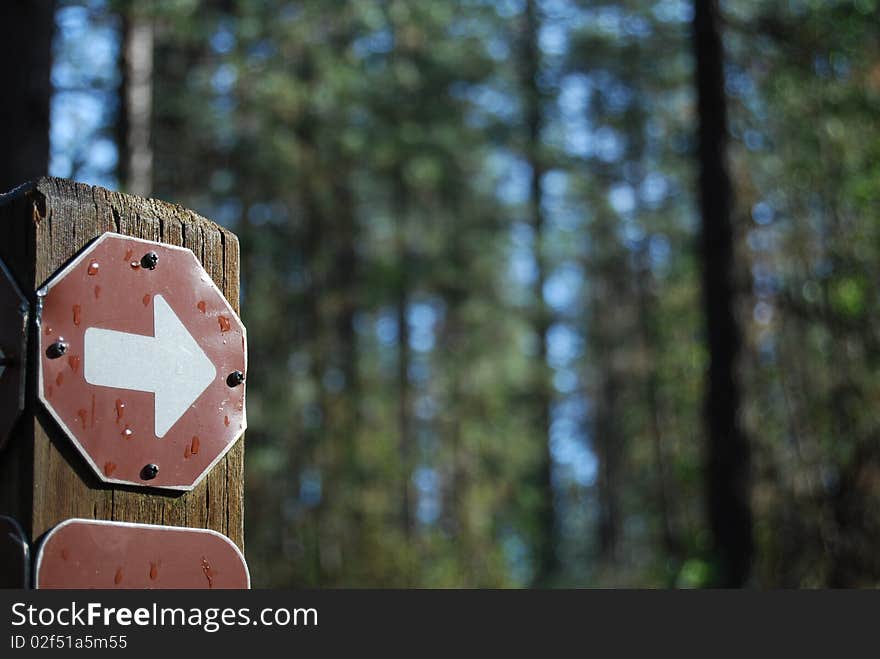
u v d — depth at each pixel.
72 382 1.95
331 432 16.52
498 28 24.94
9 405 1.90
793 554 10.13
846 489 10.41
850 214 11.71
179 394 2.10
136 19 11.66
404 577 13.56
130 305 2.06
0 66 6.26
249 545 14.80
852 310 11.33
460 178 23.86
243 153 17.14
